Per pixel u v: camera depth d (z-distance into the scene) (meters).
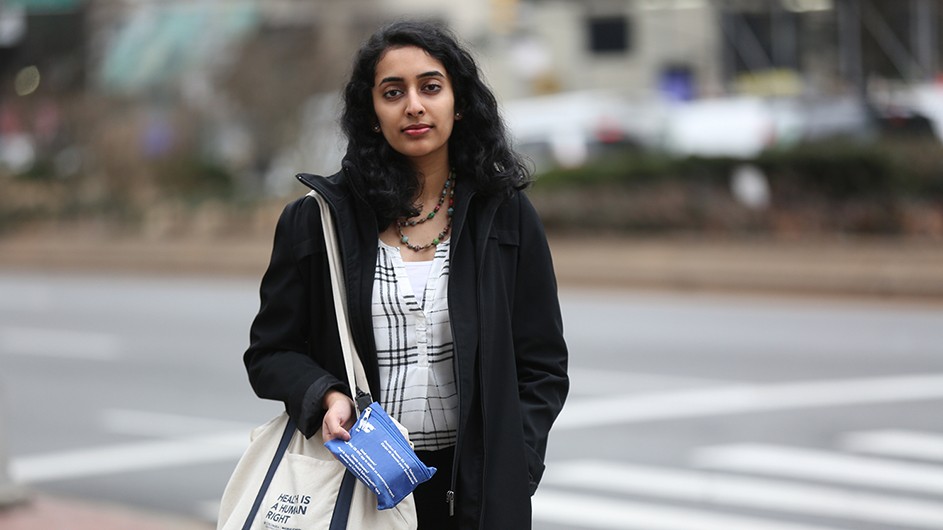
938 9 41.75
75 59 42.94
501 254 4.20
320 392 4.00
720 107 31.91
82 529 8.18
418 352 4.10
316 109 32.78
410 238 4.19
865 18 42.38
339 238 4.13
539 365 4.27
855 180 23.88
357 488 3.92
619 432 11.46
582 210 25.00
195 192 32.91
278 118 33.00
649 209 24.62
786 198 24.22
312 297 4.19
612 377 14.11
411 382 4.08
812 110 30.53
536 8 48.47
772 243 23.17
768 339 16.44
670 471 10.09
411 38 4.13
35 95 38.22
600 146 30.22
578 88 48.59
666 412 12.25
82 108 35.69
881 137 26.53
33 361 16.27
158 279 26.59
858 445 10.84
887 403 12.47
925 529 8.45
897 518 8.71
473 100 4.19
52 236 31.53
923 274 19.83
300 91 32.88
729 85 46.81
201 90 34.72
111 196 33.19
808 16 44.94
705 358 15.16
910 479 9.72
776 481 9.74
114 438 11.75
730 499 9.27
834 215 23.66
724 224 24.11
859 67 42.50
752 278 21.19
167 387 14.20
